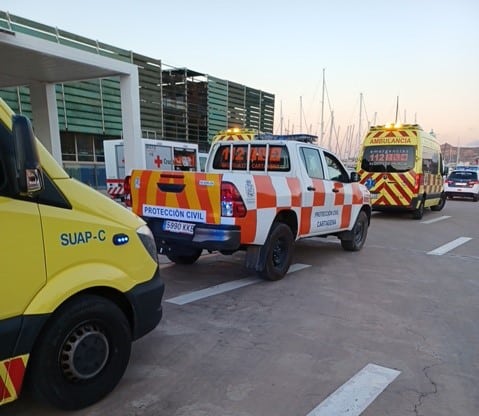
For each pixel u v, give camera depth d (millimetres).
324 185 6824
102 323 2807
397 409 2869
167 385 3104
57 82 11320
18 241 2332
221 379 3207
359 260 7434
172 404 2861
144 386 3078
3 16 12781
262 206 5367
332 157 7285
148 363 3438
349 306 4934
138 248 3018
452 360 3615
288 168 6332
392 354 3699
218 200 5051
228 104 24688
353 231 7980
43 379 2541
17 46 7930
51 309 2473
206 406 2850
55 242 2498
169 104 20703
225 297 5160
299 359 3561
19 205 2348
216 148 7102
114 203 2977
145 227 3168
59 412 2730
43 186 2348
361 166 13898
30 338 2420
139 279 3025
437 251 8406
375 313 4715
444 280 6191
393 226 12164
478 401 2994
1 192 2311
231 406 2855
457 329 4309
